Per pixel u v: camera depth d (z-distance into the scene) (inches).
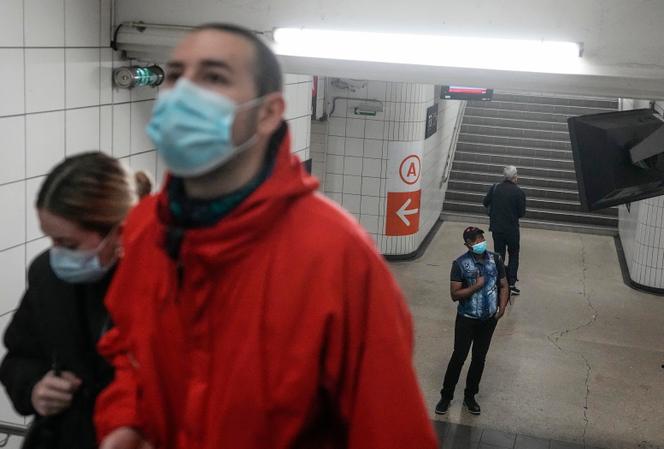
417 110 477.4
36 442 74.8
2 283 189.9
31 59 191.0
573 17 206.5
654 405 312.3
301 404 46.6
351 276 46.5
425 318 398.6
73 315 74.2
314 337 45.6
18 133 189.5
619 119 245.0
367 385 47.1
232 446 47.4
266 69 48.2
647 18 203.2
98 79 217.2
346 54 217.9
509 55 210.1
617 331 392.2
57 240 70.0
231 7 223.0
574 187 628.1
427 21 213.6
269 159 48.8
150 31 222.7
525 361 349.4
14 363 78.9
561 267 499.2
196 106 46.3
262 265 46.8
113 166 70.7
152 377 52.2
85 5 209.0
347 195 491.5
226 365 47.8
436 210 588.4
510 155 661.3
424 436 47.7
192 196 49.5
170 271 50.9
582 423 295.7
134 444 55.7
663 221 444.1
